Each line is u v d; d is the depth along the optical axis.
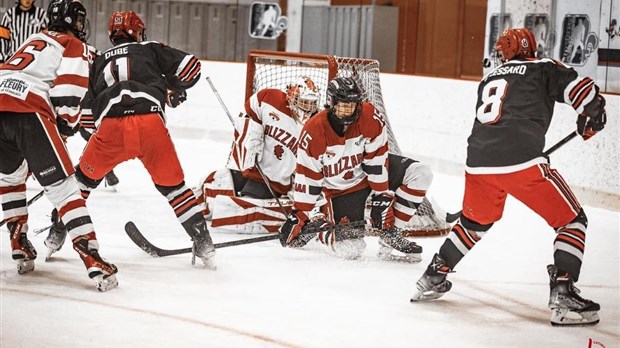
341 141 7.58
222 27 20.95
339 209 8.02
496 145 6.21
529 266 8.14
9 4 19.20
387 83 15.63
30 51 6.78
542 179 6.14
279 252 8.23
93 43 20.56
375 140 7.68
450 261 6.55
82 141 16.38
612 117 11.49
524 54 6.52
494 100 6.36
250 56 9.94
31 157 6.61
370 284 7.18
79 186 7.40
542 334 6.03
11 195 6.97
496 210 6.43
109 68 7.15
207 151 15.73
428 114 14.80
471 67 20.92
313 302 6.56
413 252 8.00
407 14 20.88
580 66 14.07
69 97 6.70
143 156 7.09
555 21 14.47
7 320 5.81
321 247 8.48
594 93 6.18
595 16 13.80
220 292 6.73
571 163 12.12
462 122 14.12
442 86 14.49
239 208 9.01
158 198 10.84
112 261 7.59
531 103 6.26
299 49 21.02
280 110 9.01
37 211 9.68
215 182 9.33
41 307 6.14
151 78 7.17
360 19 20.36
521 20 15.01
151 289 6.72
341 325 6.02
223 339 5.61
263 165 9.13
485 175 6.26
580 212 6.23
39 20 12.19
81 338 5.51
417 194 7.99
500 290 7.20
